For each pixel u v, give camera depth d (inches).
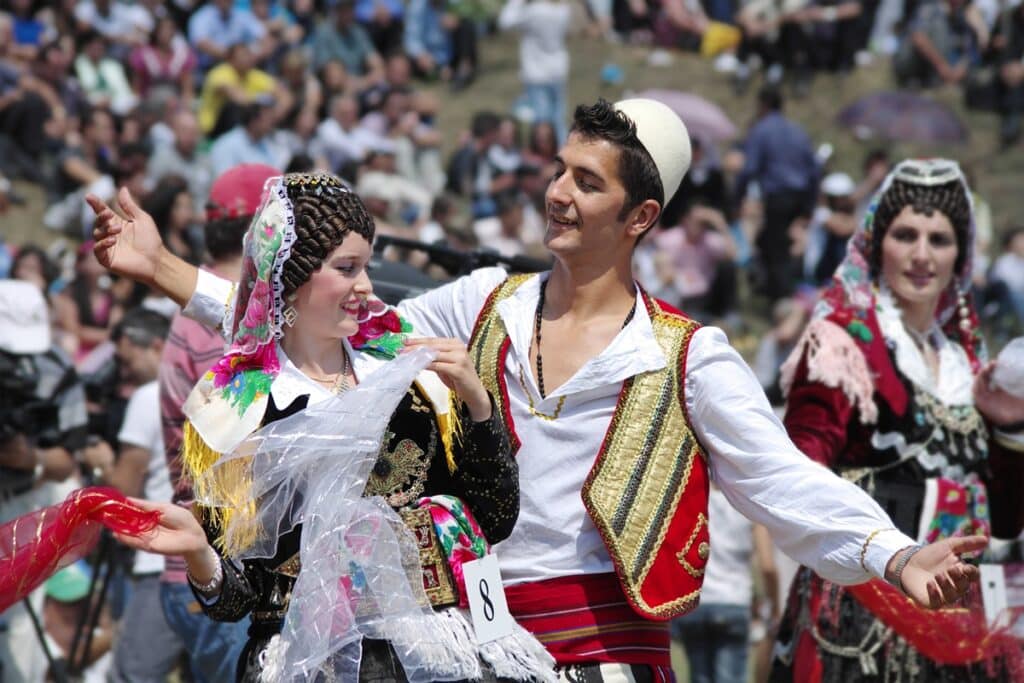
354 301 281.9
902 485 382.3
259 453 271.9
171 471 429.1
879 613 369.7
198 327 430.9
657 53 2028.8
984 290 1270.9
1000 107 1860.2
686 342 312.8
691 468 311.3
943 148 1801.2
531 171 1333.7
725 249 1282.0
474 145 1440.7
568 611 307.7
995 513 402.3
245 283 282.7
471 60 1861.5
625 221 315.6
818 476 305.4
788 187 1390.3
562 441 311.0
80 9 1491.1
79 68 1443.2
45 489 506.3
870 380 380.8
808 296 1197.7
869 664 374.9
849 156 1784.0
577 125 318.7
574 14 2046.0
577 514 309.3
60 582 578.9
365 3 1752.0
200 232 971.9
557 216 315.9
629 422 309.3
